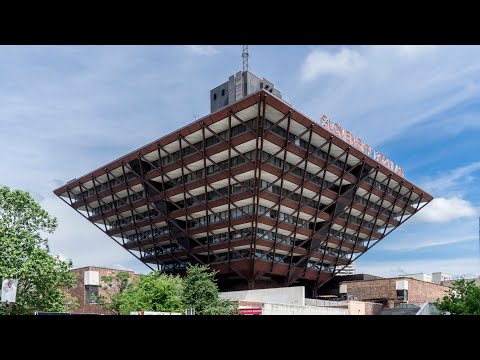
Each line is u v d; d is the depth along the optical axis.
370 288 83.81
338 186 72.25
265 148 58.53
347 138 65.88
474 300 40.41
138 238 79.50
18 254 37.41
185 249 71.44
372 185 74.12
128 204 75.62
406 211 90.06
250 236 64.38
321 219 71.00
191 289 50.88
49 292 40.34
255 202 60.78
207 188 64.50
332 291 91.19
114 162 72.31
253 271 66.81
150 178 69.12
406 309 60.34
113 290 75.31
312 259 80.38
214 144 59.62
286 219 65.38
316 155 64.19
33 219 39.94
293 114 54.62
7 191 39.31
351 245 83.44
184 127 59.47
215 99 75.12
